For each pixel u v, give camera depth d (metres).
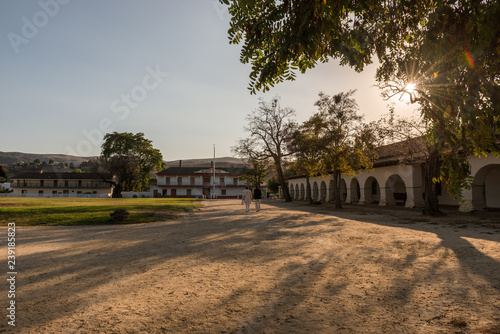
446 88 1.98
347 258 5.78
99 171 58.97
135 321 3.01
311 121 22.89
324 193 38.34
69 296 3.77
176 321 3.01
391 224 11.60
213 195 65.88
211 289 4.03
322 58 2.83
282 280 4.42
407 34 2.72
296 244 7.42
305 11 2.17
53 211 17.08
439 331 2.73
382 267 5.07
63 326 2.89
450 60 1.90
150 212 17.84
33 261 5.77
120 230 10.66
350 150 21.42
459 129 2.17
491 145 2.00
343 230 9.89
